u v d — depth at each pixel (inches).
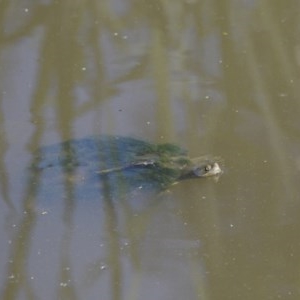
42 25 623.5
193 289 395.5
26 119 515.5
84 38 604.4
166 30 613.0
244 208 442.9
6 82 554.9
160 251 419.5
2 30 617.9
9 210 445.4
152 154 472.1
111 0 657.0
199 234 429.1
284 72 550.0
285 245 419.2
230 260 412.5
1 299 394.3
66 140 491.5
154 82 547.8
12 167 474.3
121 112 517.7
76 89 544.7
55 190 456.1
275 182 456.8
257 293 391.2
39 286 401.7
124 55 581.6
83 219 440.1
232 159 473.4
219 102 522.6
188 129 498.6
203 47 587.2
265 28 605.9
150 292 394.9
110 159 471.2
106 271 408.8
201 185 460.4
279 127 495.5
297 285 394.9
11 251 422.0
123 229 434.3
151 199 452.1
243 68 557.9
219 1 649.6
